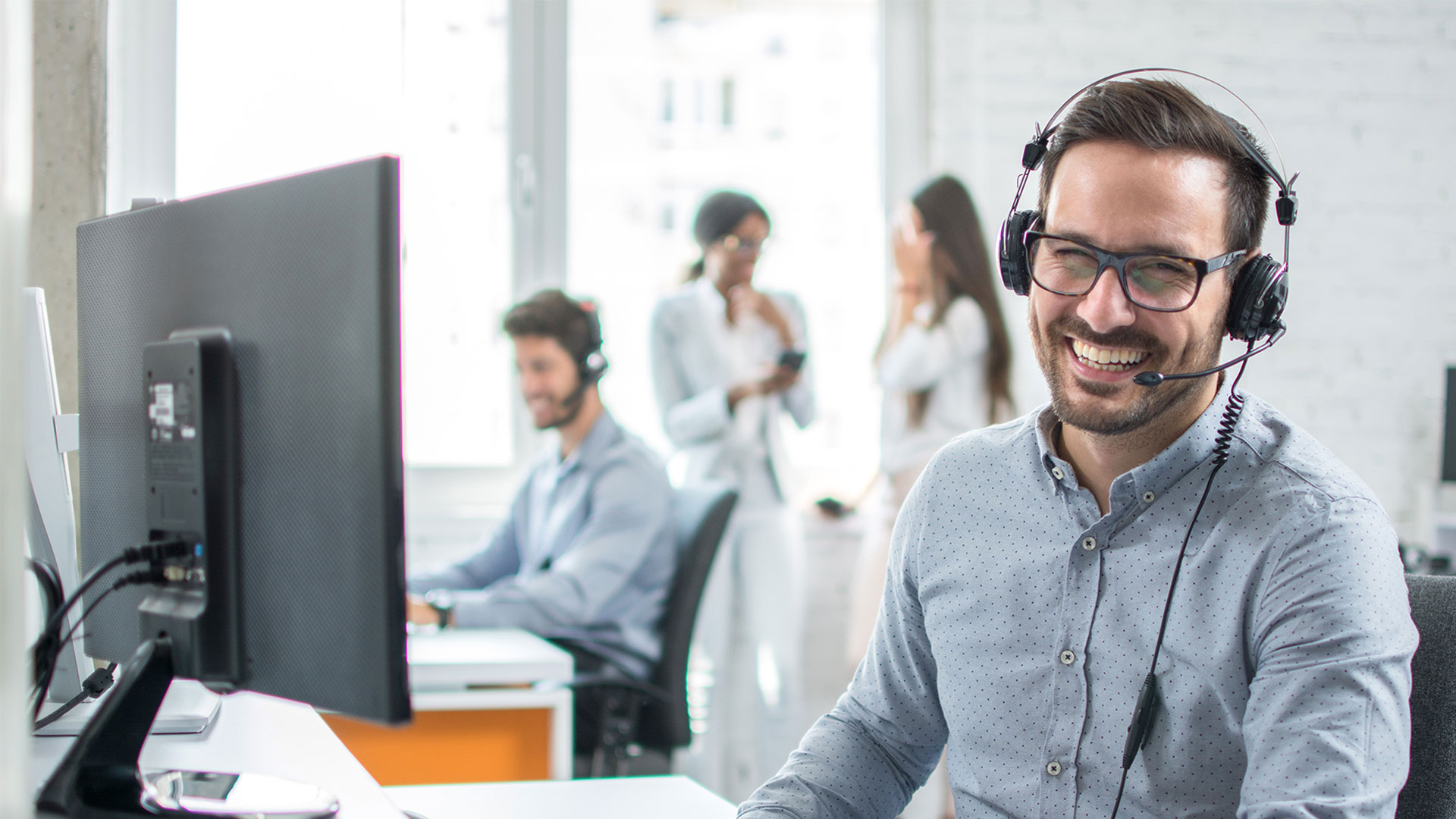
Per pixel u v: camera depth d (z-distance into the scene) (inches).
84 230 38.1
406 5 120.2
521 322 97.6
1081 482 41.3
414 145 122.5
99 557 37.2
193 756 38.7
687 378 123.1
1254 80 140.3
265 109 97.6
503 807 40.0
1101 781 38.7
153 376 33.5
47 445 43.6
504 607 87.6
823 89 133.6
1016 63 134.3
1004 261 41.3
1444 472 137.9
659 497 94.7
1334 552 35.1
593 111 127.9
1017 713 40.6
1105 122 36.9
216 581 32.1
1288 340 142.4
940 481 44.6
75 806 29.5
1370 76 143.1
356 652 29.4
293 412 30.7
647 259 129.0
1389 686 33.5
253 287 31.6
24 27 19.9
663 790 42.6
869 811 42.5
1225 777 36.8
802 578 125.3
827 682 131.2
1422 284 144.6
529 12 125.5
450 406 124.0
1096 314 36.4
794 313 126.5
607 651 88.2
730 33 131.1
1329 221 142.9
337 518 29.7
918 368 117.6
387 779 65.9
